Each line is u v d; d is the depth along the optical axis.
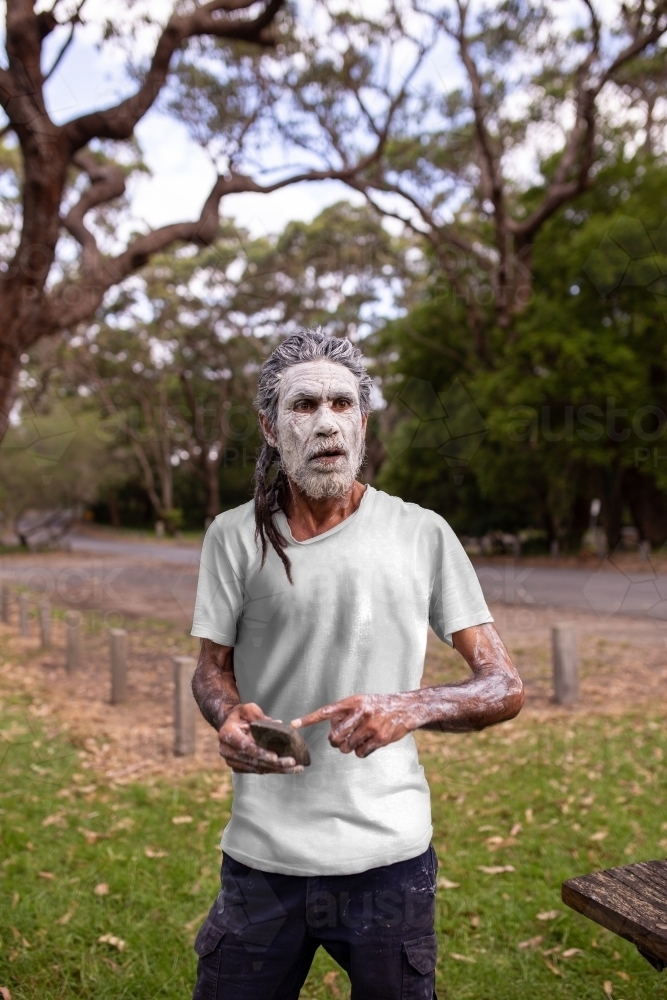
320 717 1.11
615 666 6.70
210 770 4.44
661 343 13.31
